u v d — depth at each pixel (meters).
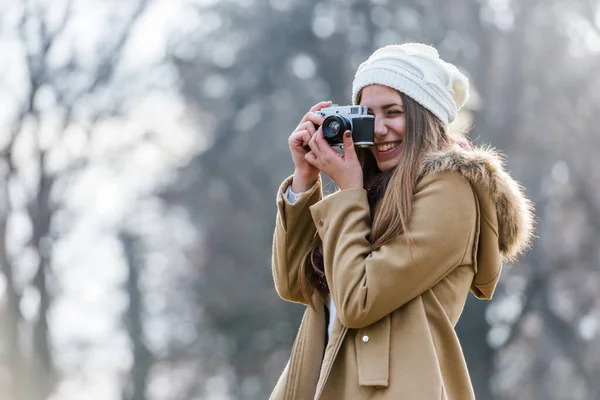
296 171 5.86
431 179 5.41
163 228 45.22
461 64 41.19
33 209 33.75
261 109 45.53
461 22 42.19
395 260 5.25
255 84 45.69
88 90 33.03
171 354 44.09
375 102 5.64
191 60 43.81
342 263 5.34
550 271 37.69
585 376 38.25
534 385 38.62
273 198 44.00
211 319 43.12
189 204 43.84
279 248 5.83
